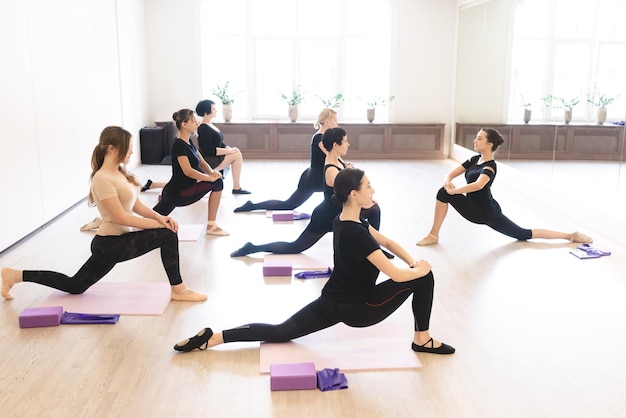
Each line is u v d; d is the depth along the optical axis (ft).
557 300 13.80
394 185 26.89
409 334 11.81
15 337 11.66
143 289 14.03
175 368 10.52
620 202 18.19
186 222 20.33
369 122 34.68
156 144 31.91
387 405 9.45
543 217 21.67
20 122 17.81
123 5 29.14
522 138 25.84
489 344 11.57
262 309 13.15
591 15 20.03
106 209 12.60
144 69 33.12
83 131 23.43
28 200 18.42
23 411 9.18
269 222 20.49
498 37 28.07
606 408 9.45
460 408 9.39
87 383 10.02
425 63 34.50
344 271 10.32
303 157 34.01
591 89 19.93
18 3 17.67
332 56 35.22
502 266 16.12
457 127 34.22
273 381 9.78
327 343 11.34
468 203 17.43
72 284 13.17
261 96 35.53
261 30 34.83
